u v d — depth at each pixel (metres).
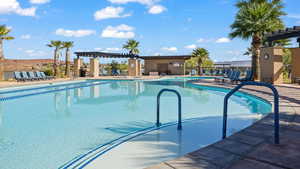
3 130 5.30
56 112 7.50
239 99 10.16
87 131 5.15
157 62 31.94
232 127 4.83
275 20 15.73
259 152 2.89
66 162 3.41
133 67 26.95
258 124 4.35
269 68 14.12
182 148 3.60
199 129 4.73
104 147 3.96
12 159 3.55
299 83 13.21
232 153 2.87
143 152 3.44
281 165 2.48
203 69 33.56
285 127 4.12
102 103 9.38
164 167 2.48
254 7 15.94
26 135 4.88
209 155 2.81
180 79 24.27
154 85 17.14
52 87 15.28
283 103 6.81
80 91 13.66
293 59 14.62
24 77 17.28
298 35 12.03
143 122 5.94
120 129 5.29
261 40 16.39
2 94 11.57
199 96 11.36
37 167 3.26
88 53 24.84
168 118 6.36
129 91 13.63
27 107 8.48
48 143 4.33
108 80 21.33
